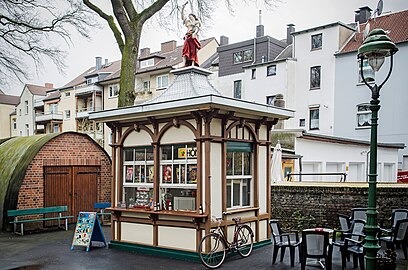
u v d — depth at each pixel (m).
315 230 8.83
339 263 9.61
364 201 12.46
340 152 22.19
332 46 30.56
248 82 34.94
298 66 32.38
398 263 9.32
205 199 9.89
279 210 13.88
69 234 14.21
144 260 10.22
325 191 13.07
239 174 11.01
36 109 60.38
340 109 29.80
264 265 9.53
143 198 11.41
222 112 10.23
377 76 27.75
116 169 12.00
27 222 14.80
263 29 40.97
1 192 15.59
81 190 16.78
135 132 11.62
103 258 10.52
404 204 11.98
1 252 11.37
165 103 10.18
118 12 15.68
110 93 42.97
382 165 24.64
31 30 19.12
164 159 10.99
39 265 9.90
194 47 11.69
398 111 26.91
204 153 9.99
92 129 44.69
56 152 16.00
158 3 16.53
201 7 18.70
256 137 11.34
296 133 19.75
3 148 17.94
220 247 10.00
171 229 10.53
